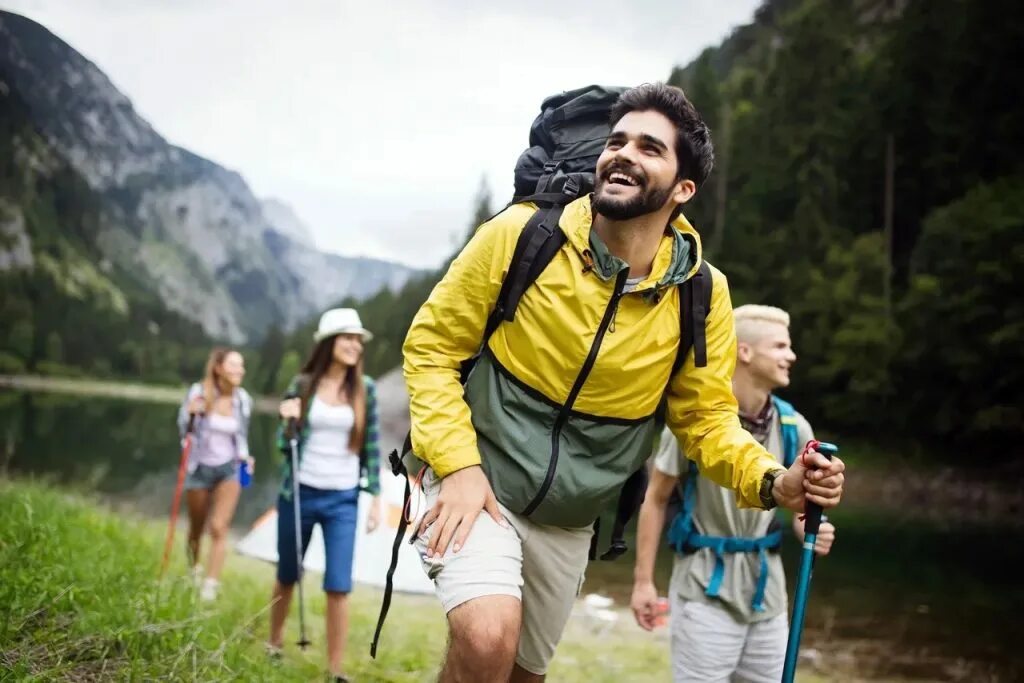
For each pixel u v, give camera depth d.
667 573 8.37
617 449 2.24
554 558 2.37
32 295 144.88
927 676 5.32
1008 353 27.94
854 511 20.52
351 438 4.40
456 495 2.10
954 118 42.31
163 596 3.73
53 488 8.31
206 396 6.06
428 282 94.31
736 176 52.28
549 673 4.71
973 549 12.90
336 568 4.15
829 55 55.16
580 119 2.41
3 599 3.02
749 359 3.12
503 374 2.20
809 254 42.56
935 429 29.67
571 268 2.10
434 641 4.93
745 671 3.14
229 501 5.95
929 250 33.22
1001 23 40.81
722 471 2.28
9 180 184.25
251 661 3.31
